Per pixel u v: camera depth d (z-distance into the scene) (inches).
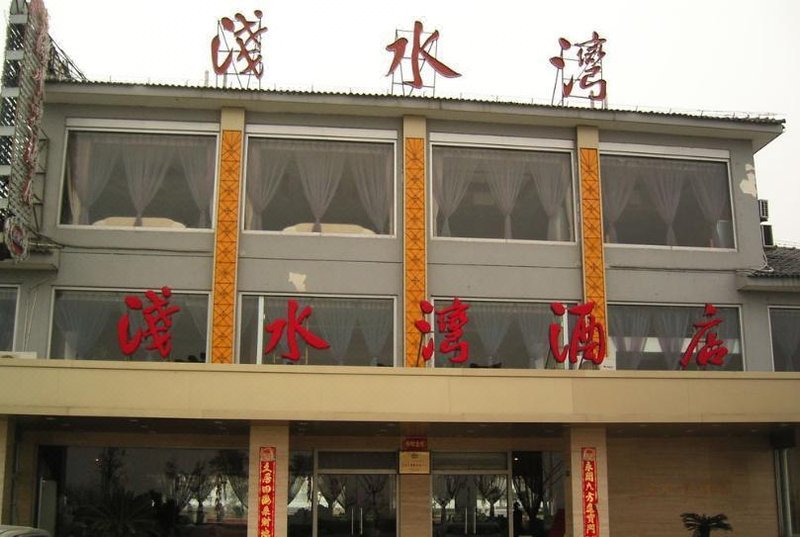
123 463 721.6
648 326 768.3
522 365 740.7
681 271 778.8
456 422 629.9
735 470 776.3
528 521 755.4
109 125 740.0
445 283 742.5
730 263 789.2
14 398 593.3
